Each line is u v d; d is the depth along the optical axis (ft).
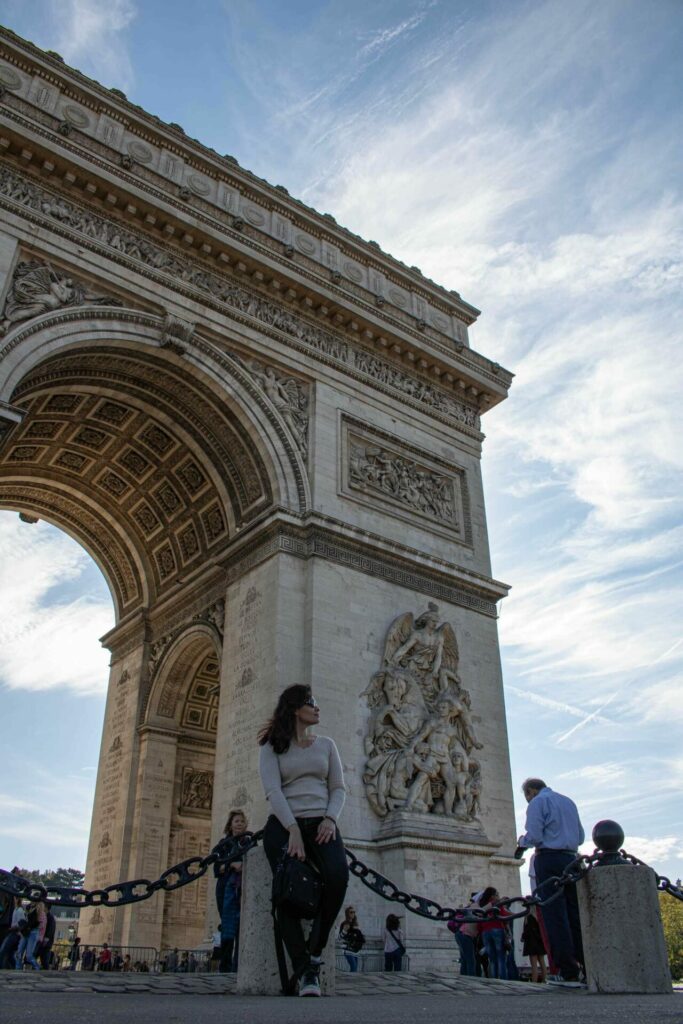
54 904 44.57
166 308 128.67
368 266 163.53
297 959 34.32
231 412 134.51
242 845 46.65
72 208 124.77
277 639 119.65
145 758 148.56
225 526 146.41
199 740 156.35
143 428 146.30
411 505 148.05
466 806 124.36
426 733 124.47
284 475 132.77
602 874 42.63
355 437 146.20
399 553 137.08
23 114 120.37
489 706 140.36
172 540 160.15
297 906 33.88
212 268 137.90
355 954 99.60
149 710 152.35
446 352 163.43
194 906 145.38
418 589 139.64
